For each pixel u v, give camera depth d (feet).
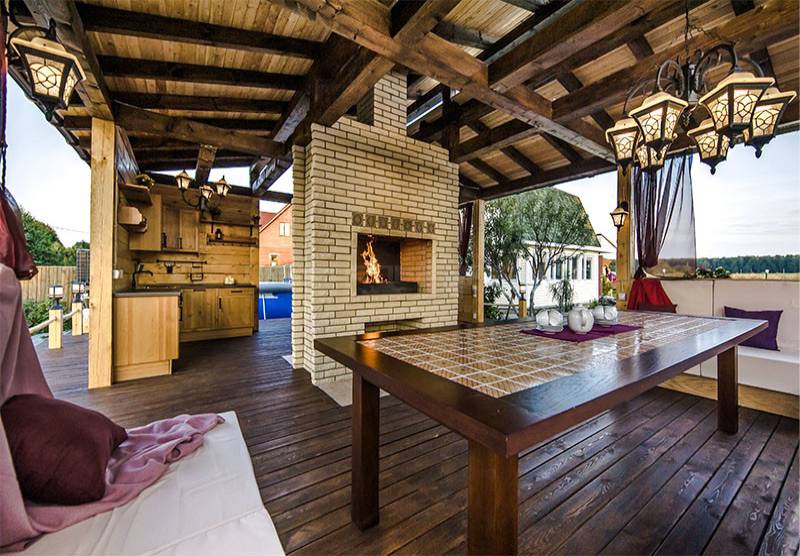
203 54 10.19
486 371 3.84
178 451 4.91
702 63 6.52
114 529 3.48
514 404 2.84
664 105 5.55
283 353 14.82
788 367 8.30
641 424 8.00
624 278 13.71
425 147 13.26
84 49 7.47
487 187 19.90
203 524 3.61
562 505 5.16
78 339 17.19
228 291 18.70
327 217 11.03
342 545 4.37
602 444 7.02
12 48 5.66
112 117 10.28
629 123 6.81
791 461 6.41
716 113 5.68
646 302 12.31
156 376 11.41
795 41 8.96
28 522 3.26
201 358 13.89
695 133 6.95
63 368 12.07
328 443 6.98
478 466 3.02
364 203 11.76
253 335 19.21
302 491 5.44
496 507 2.89
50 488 3.57
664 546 4.43
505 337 5.78
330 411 8.60
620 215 13.50
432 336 5.90
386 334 6.06
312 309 11.02
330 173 11.09
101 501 3.76
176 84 11.38
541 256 24.84
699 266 12.83
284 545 4.34
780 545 4.46
